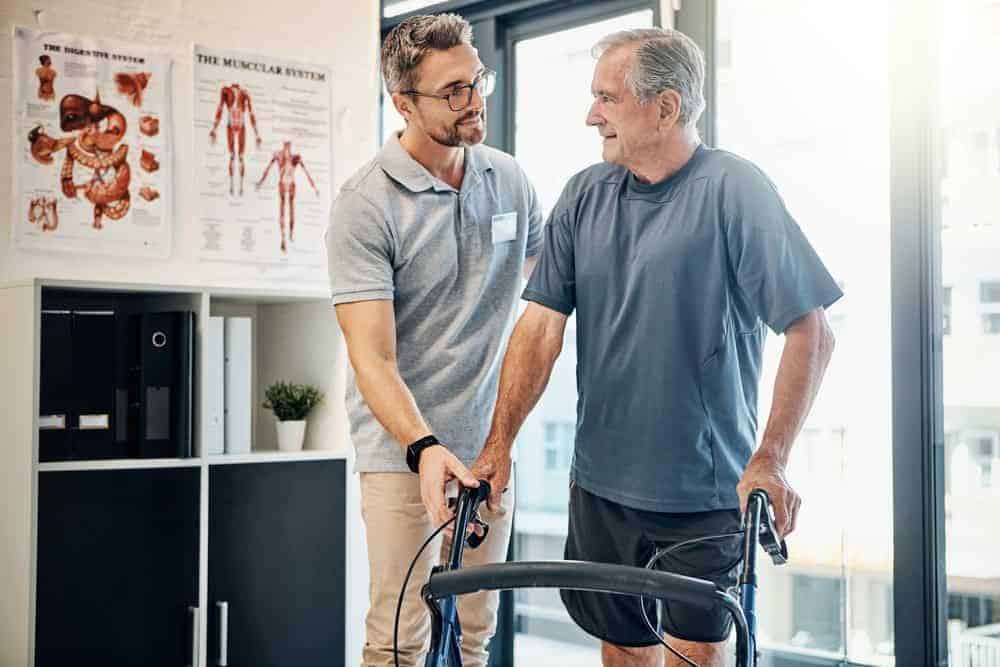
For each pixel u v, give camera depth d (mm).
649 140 2129
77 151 3414
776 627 3170
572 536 2357
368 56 3934
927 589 2707
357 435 2549
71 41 3408
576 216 2305
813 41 3016
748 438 2201
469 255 2537
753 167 2143
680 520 2176
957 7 2725
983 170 2709
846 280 2969
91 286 3029
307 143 3803
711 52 3113
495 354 2566
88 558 3014
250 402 3377
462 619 2602
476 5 3693
